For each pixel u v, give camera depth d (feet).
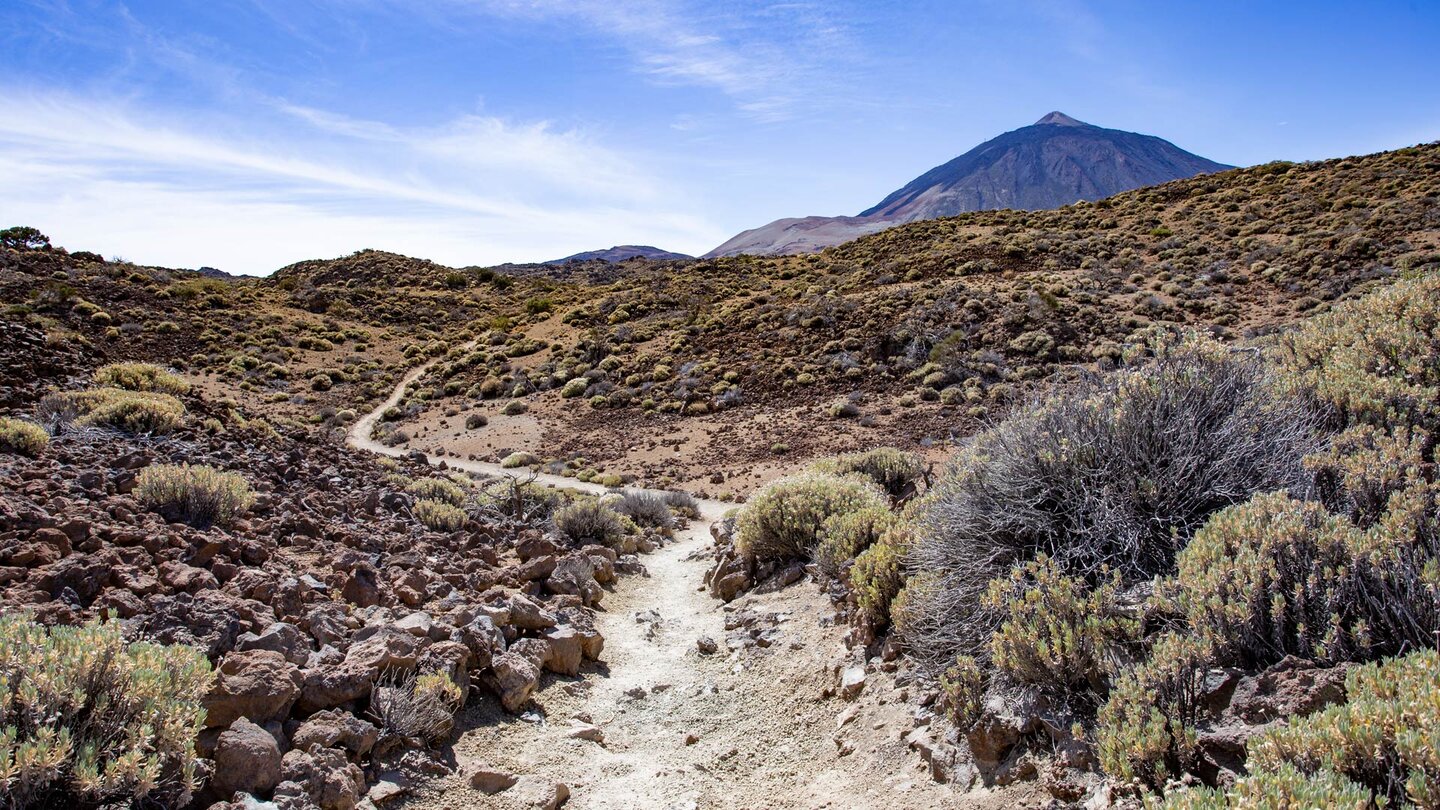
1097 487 15.48
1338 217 138.62
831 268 189.67
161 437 37.52
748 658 20.31
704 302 177.47
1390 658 9.23
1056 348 110.22
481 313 229.04
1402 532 11.13
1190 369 17.21
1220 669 10.65
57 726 9.50
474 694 16.01
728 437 103.71
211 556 19.04
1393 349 19.86
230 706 11.77
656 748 15.85
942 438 86.79
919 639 15.42
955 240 184.75
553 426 121.08
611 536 37.65
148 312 165.68
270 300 205.36
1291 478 14.52
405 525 30.09
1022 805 10.67
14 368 51.98
